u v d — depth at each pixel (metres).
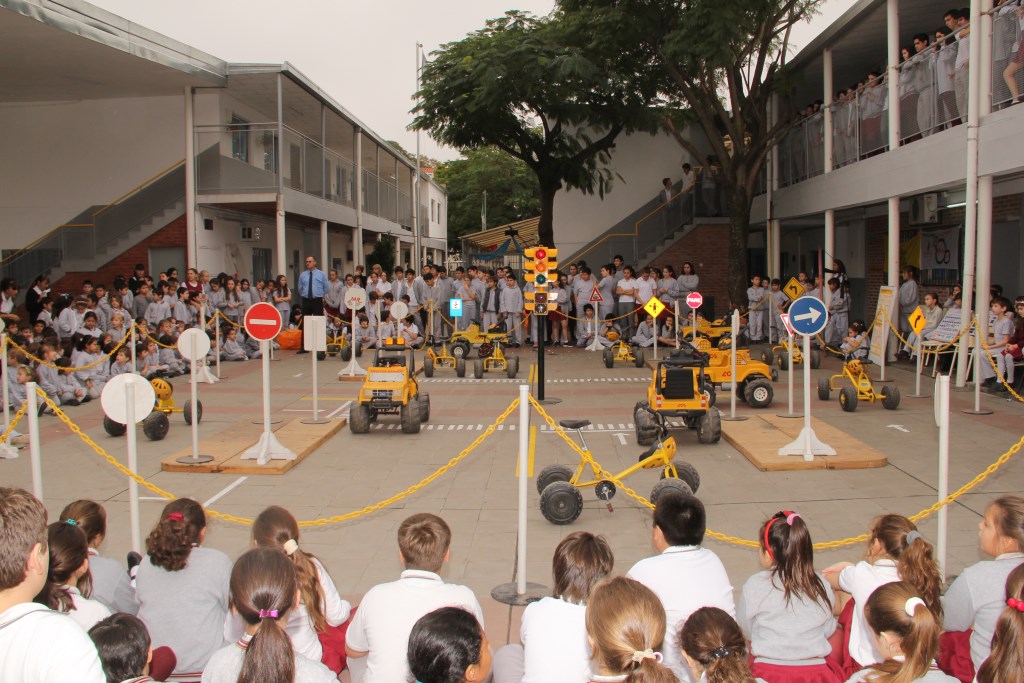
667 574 4.64
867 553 4.97
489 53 23.64
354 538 8.00
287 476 10.21
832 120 21.50
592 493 9.48
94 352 15.34
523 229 44.56
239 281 23.38
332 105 26.30
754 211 28.11
